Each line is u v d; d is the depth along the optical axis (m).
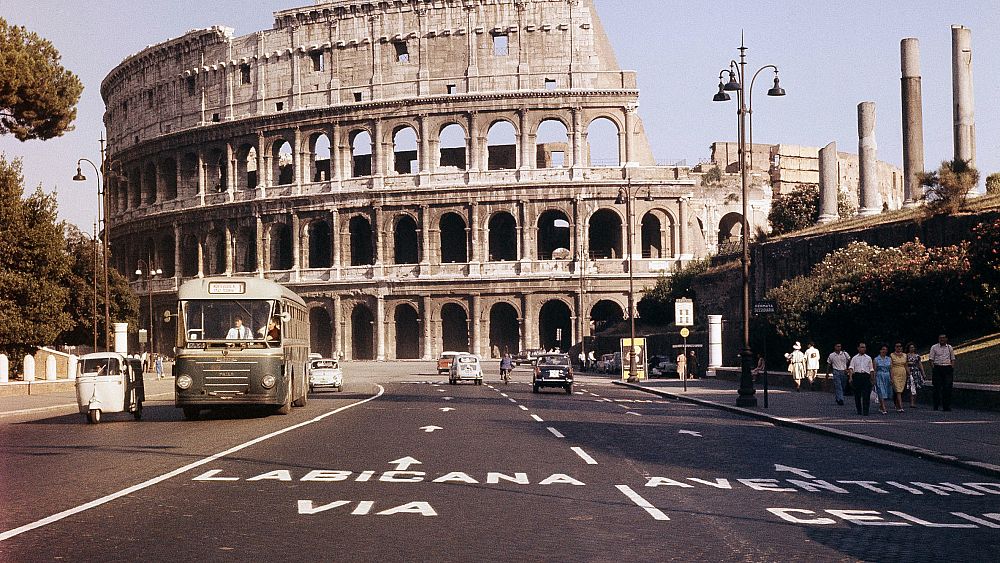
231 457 23.88
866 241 73.12
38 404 53.06
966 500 18.06
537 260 120.94
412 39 124.12
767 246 85.06
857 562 12.59
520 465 22.47
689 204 121.69
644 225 127.81
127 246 143.38
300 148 127.00
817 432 32.41
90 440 30.05
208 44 133.62
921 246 63.69
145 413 46.03
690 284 109.50
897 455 25.77
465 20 123.12
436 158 123.19
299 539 13.59
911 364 43.72
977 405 40.62
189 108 135.50
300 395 44.53
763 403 46.66
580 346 119.25
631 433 31.67
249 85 130.75
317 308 126.31
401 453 24.88
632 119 121.94
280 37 128.50
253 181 137.75
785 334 68.38
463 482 19.48
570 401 52.44
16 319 69.12
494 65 122.75
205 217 132.25
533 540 13.71
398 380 88.06
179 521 14.98
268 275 127.88
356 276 124.25
